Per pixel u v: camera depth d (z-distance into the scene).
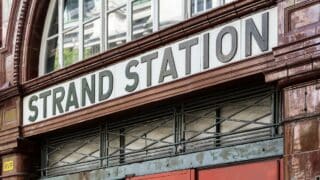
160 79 9.87
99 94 10.92
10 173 12.70
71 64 11.69
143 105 10.19
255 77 8.69
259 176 8.65
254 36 8.61
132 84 10.34
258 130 8.81
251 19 8.68
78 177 11.63
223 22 9.03
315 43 7.74
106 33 11.48
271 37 8.41
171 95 9.66
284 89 8.14
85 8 12.04
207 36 9.23
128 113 10.69
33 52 12.90
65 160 12.10
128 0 11.05
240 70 8.73
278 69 8.18
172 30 9.64
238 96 9.18
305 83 7.89
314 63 7.75
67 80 11.60
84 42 11.96
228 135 9.20
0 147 12.95
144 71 10.16
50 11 12.91
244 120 9.07
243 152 8.88
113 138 11.14
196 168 9.53
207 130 9.55
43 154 12.62
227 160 9.08
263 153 8.62
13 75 12.84
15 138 12.58
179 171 9.75
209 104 9.57
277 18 8.33
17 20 12.95
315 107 7.74
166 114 10.21
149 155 10.39
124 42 10.95
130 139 10.80
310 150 7.72
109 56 10.70
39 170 12.66
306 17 7.96
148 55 10.11
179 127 9.94
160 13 10.49
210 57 9.16
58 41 12.64
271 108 8.69
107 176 11.02
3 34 13.29
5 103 13.01
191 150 9.70
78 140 11.87
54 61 12.73
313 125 7.73
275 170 8.43
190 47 9.45
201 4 9.85
